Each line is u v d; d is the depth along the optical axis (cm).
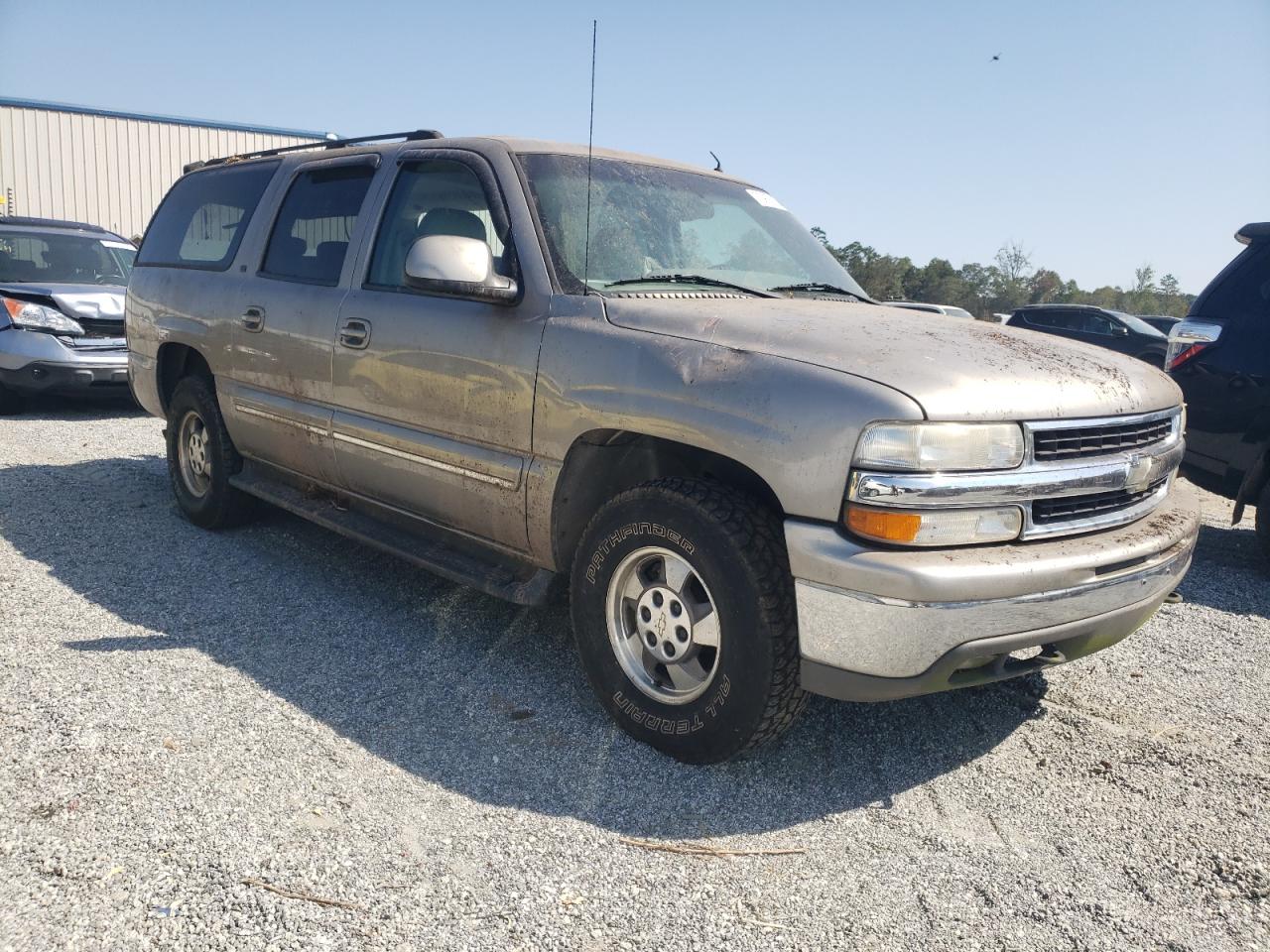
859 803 296
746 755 320
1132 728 356
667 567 311
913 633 263
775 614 284
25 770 285
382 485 415
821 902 247
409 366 388
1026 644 279
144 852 250
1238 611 500
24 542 509
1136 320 1845
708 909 242
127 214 2345
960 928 240
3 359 923
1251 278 586
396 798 283
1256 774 324
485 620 429
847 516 269
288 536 539
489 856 259
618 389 315
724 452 288
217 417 521
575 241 361
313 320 438
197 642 389
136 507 595
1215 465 592
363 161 448
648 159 432
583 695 360
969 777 315
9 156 2181
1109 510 307
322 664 374
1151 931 243
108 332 968
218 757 299
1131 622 310
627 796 292
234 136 2478
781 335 304
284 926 226
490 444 360
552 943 227
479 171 385
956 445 268
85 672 353
